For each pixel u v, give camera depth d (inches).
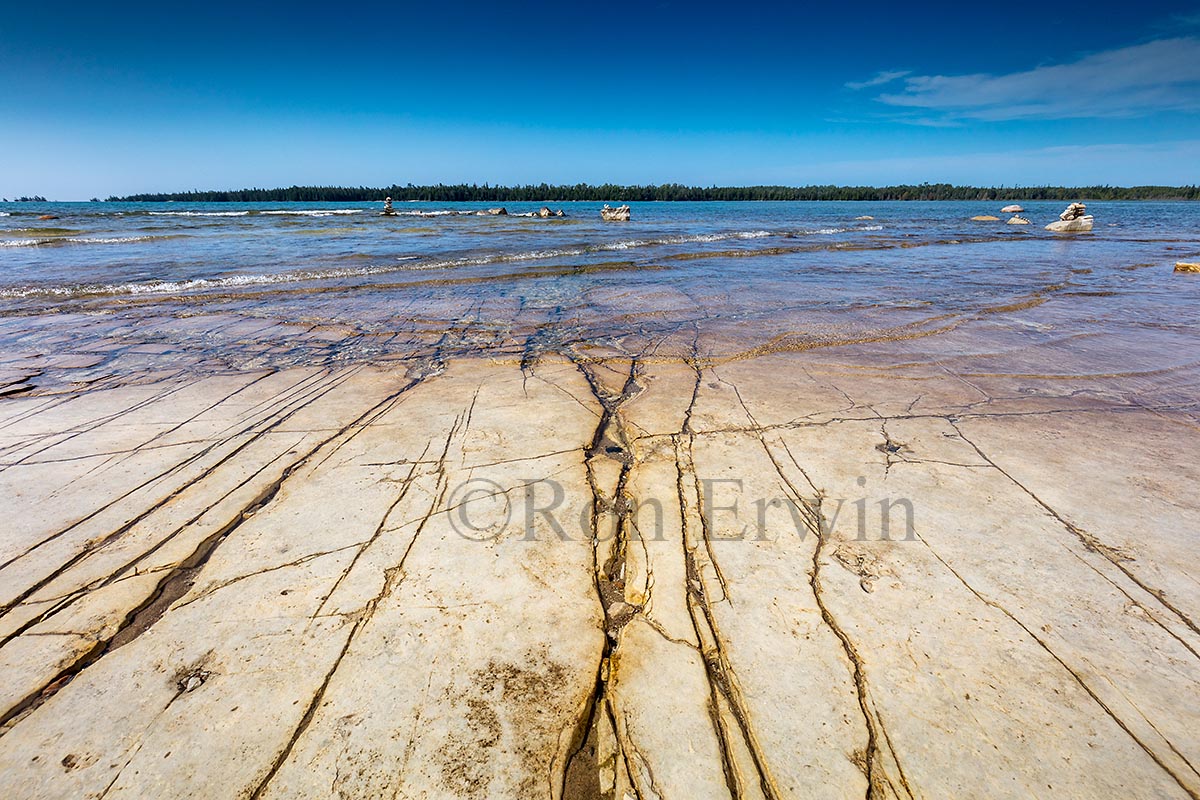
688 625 82.1
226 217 1291.8
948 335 247.3
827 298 334.6
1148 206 3016.7
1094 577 88.5
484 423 150.3
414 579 90.7
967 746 63.7
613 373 195.9
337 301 320.2
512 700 70.5
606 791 60.9
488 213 1512.1
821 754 63.7
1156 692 69.3
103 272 402.0
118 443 137.3
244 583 89.7
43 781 60.9
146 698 70.2
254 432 144.2
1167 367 198.2
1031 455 129.0
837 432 143.4
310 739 65.4
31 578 90.3
